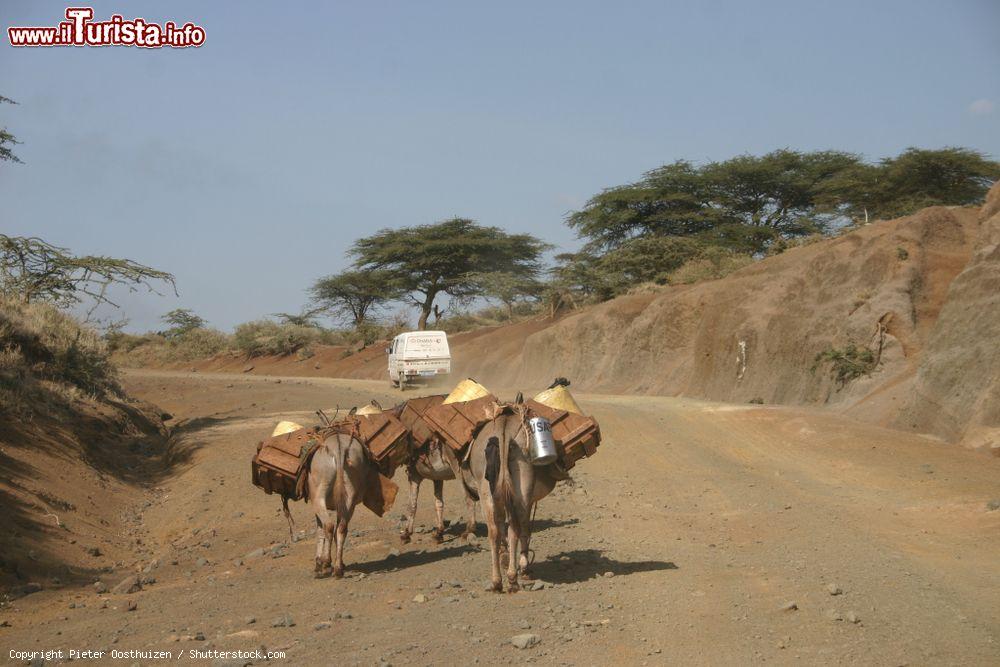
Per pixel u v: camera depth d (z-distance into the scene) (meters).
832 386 25.64
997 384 17.73
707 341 34.03
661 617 7.58
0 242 22.22
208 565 11.36
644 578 9.07
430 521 13.14
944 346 20.16
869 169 50.47
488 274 65.94
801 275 30.84
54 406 19.08
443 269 69.81
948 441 18.11
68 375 22.48
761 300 32.81
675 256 52.62
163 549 13.00
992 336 18.73
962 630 7.06
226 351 79.50
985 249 20.70
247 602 8.88
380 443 10.20
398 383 39.03
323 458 9.88
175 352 81.62
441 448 10.90
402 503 14.55
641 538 11.29
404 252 69.31
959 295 20.55
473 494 10.02
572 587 8.73
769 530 11.67
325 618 8.02
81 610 8.89
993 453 16.52
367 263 71.94
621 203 57.12
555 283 58.88
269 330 77.19
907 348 24.11
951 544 10.70
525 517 8.65
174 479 17.66
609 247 59.34
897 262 26.56
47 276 23.28
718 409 25.42
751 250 52.59
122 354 81.94
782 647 6.67
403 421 11.44
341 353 69.69
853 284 27.72
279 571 10.47
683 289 42.19
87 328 25.34
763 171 53.22
